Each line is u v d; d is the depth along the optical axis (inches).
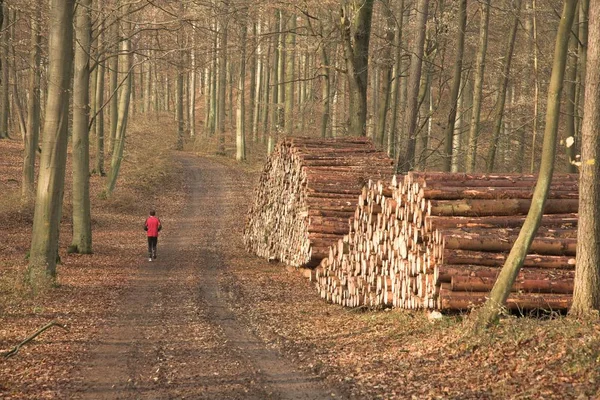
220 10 1173.1
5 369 493.7
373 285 748.0
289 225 1118.4
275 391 435.2
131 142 2864.2
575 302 512.7
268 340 618.8
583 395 365.4
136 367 508.7
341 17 1242.0
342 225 959.0
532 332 481.4
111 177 1942.7
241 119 2790.4
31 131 1552.7
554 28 1635.1
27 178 1571.1
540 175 514.0
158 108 3993.6
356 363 505.7
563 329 464.8
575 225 597.0
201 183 2399.1
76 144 1258.6
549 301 549.3
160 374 485.4
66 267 1115.9
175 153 3004.4
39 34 1369.3
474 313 537.0
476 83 1327.5
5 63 1473.9
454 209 605.0
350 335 622.2
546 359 429.7
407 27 1628.9
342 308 807.7
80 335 633.0
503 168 2017.7
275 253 1234.0
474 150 1333.7
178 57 1267.2
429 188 613.6
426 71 1381.6
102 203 1898.4
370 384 441.7
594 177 504.1
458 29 1198.9
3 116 2623.0
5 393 428.8
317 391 433.1
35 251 890.7
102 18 1218.6
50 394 429.7
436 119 1961.1
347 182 1004.6
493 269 571.2
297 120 2571.4
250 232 1454.2
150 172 2362.2
